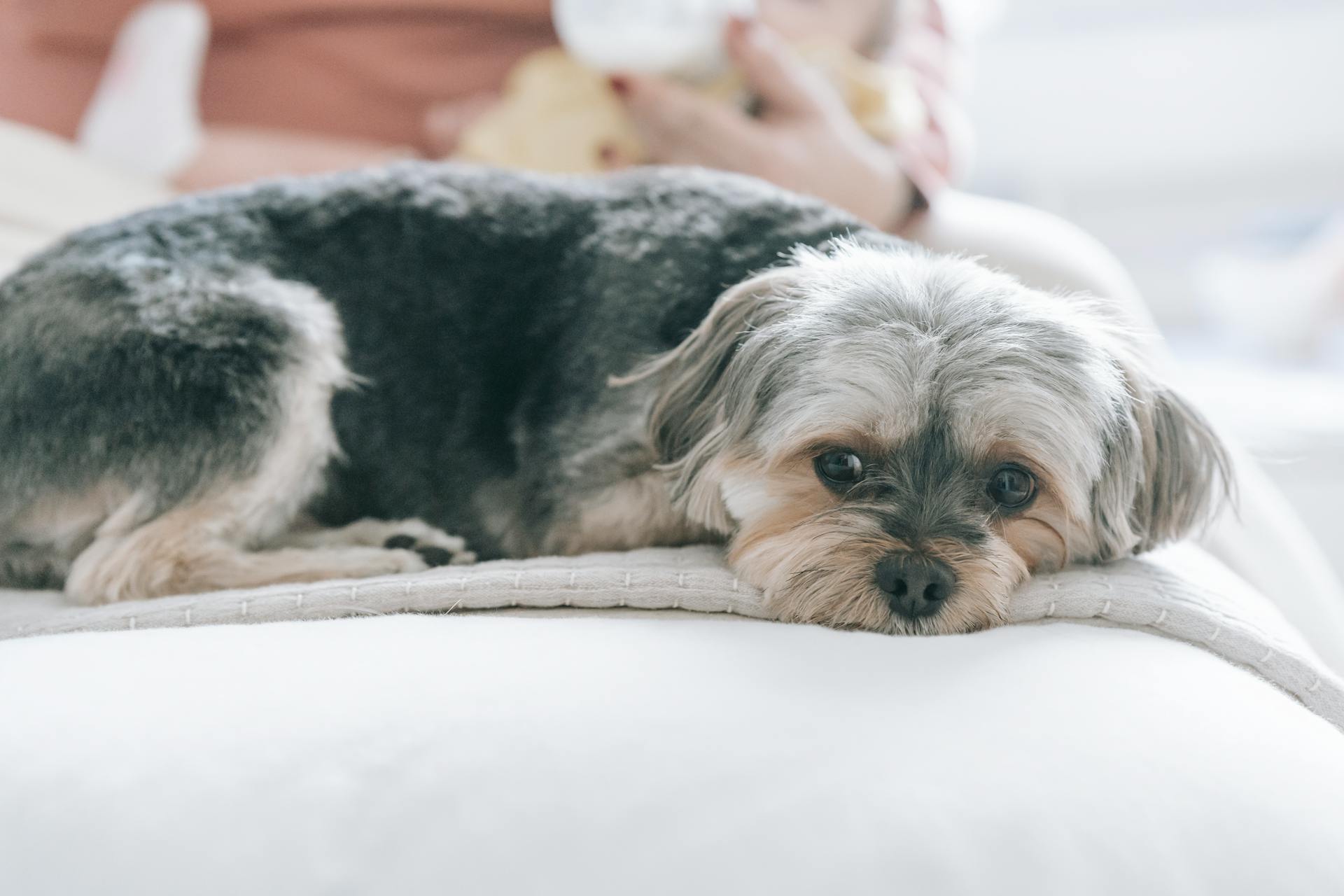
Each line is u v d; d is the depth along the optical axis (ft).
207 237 5.19
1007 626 3.87
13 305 5.02
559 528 5.11
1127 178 12.07
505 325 5.38
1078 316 4.71
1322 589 5.50
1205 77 11.56
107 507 4.89
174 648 3.33
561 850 2.51
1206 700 3.09
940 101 8.45
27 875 2.54
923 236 7.05
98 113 8.56
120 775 2.67
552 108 7.93
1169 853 2.54
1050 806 2.58
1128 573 4.36
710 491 4.69
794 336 4.48
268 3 9.20
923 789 2.60
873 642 3.48
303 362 4.99
